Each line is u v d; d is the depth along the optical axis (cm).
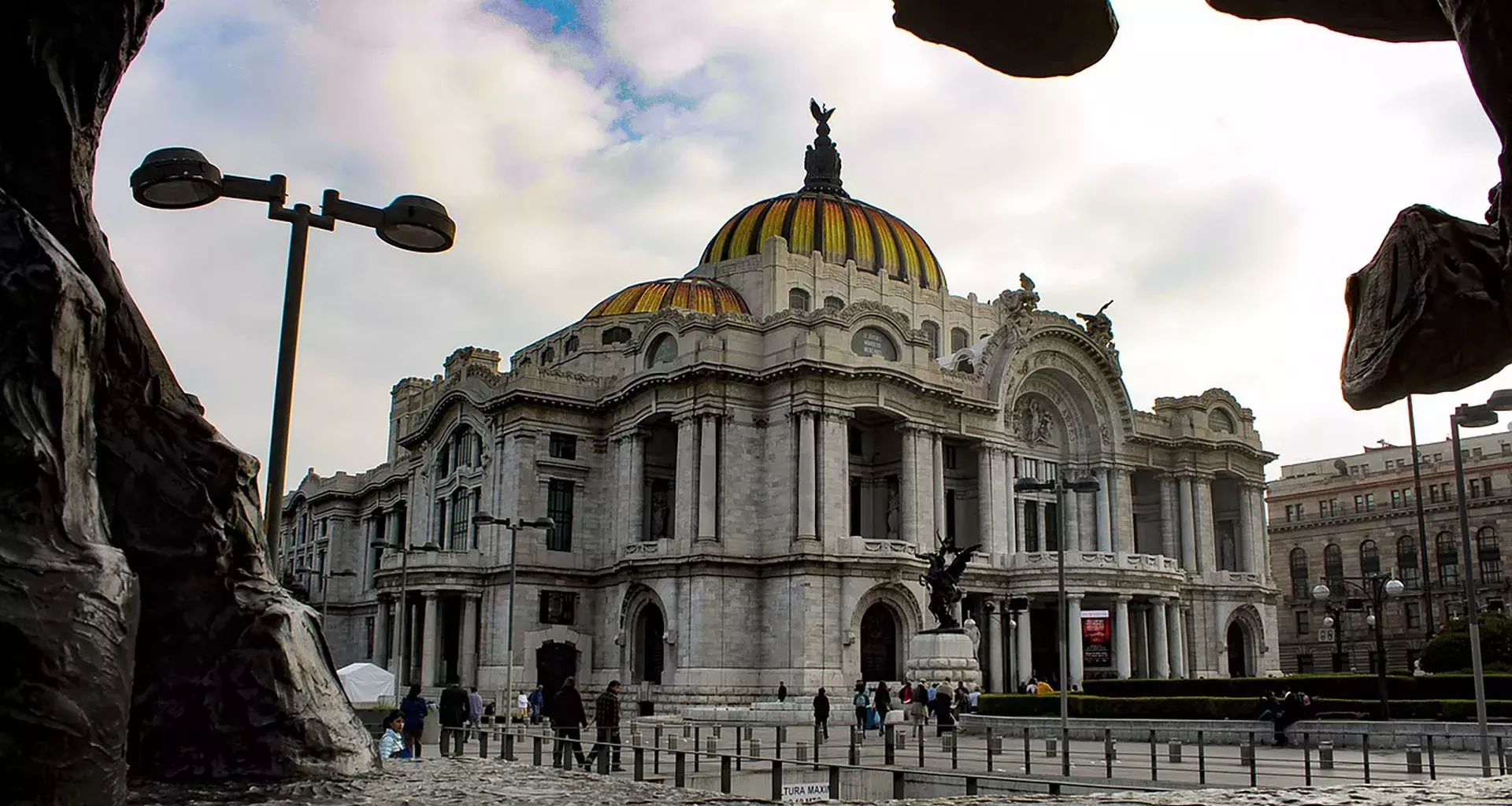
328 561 12481
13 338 581
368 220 2220
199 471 970
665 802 842
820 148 12369
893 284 10425
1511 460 13138
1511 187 482
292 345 2134
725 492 7975
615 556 8656
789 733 5978
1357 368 554
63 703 543
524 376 8781
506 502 8738
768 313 9706
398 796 870
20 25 722
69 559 575
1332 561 14550
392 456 12375
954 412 8869
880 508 8912
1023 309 9394
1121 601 8675
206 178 2056
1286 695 4525
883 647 8006
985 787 3061
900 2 586
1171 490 10319
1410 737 3975
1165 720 4750
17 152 760
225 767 953
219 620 969
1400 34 616
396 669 8156
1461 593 13262
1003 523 9000
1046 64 608
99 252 853
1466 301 506
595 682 8531
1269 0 617
